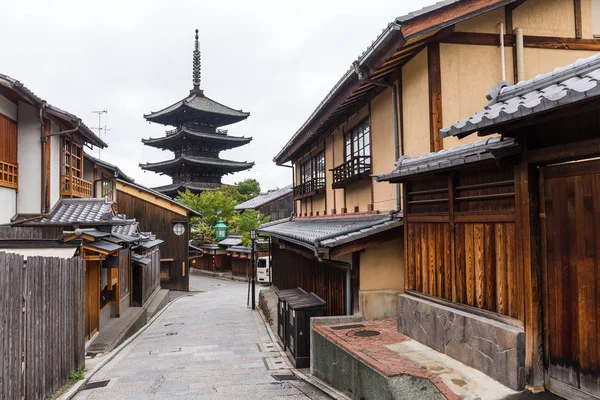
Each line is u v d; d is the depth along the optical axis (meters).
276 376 8.05
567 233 4.18
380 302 8.11
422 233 6.70
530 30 7.77
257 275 32.91
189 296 25.94
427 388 4.77
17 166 12.46
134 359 9.74
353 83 8.97
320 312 8.75
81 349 8.25
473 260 5.44
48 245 9.52
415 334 6.59
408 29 6.54
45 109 12.50
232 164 48.19
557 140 4.15
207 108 46.75
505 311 4.85
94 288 11.58
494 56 7.54
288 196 42.62
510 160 4.61
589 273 3.95
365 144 10.62
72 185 14.55
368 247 7.98
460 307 5.62
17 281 5.52
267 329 13.42
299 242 9.31
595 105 3.40
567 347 4.18
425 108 7.45
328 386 7.05
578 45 7.99
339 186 11.77
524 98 4.04
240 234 39.09
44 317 6.45
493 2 6.95
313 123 12.41
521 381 4.46
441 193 6.23
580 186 4.05
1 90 11.51
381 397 5.17
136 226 17.25
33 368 6.03
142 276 18.44
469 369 5.15
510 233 4.80
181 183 47.50
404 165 6.85
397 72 8.50
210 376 8.07
